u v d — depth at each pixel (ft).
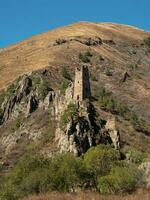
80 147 419.13
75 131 429.38
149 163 328.70
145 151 507.30
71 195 273.95
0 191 295.07
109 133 456.86
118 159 392.47
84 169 335.88
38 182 313.53
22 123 536.42
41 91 581.53
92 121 453.17
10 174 367.86
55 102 528.22
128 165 362.94
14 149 487.20
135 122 582.76
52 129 488.02
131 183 302.66
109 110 590.55
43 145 459.73
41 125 510.17
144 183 305.53
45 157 391.04
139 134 552.00
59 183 318.24
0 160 469.57
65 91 528.22
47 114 528.63
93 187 330.95
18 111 572.51
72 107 456.45
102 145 397.60
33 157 357.82
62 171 326.24
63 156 349.61
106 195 269.23
